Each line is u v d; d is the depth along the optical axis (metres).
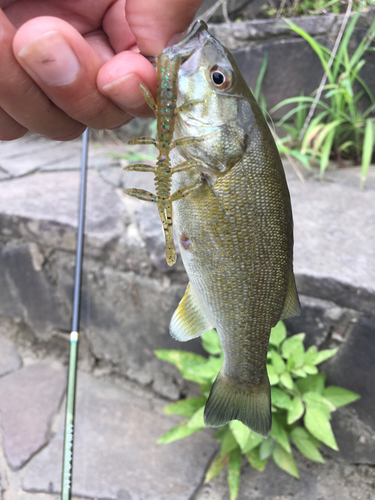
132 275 0.38
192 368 0.30
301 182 0.48
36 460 0.34
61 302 0.44
